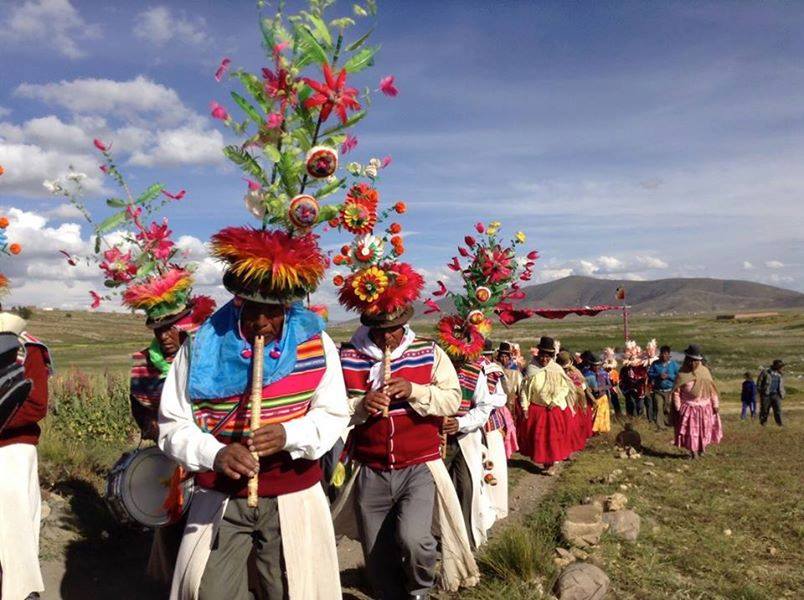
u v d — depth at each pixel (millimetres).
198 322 5027
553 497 9227
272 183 3498
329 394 3686
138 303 4781
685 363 13211
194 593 3430
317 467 3742
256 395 3406
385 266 4707
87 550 5977
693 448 12906
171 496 4512
